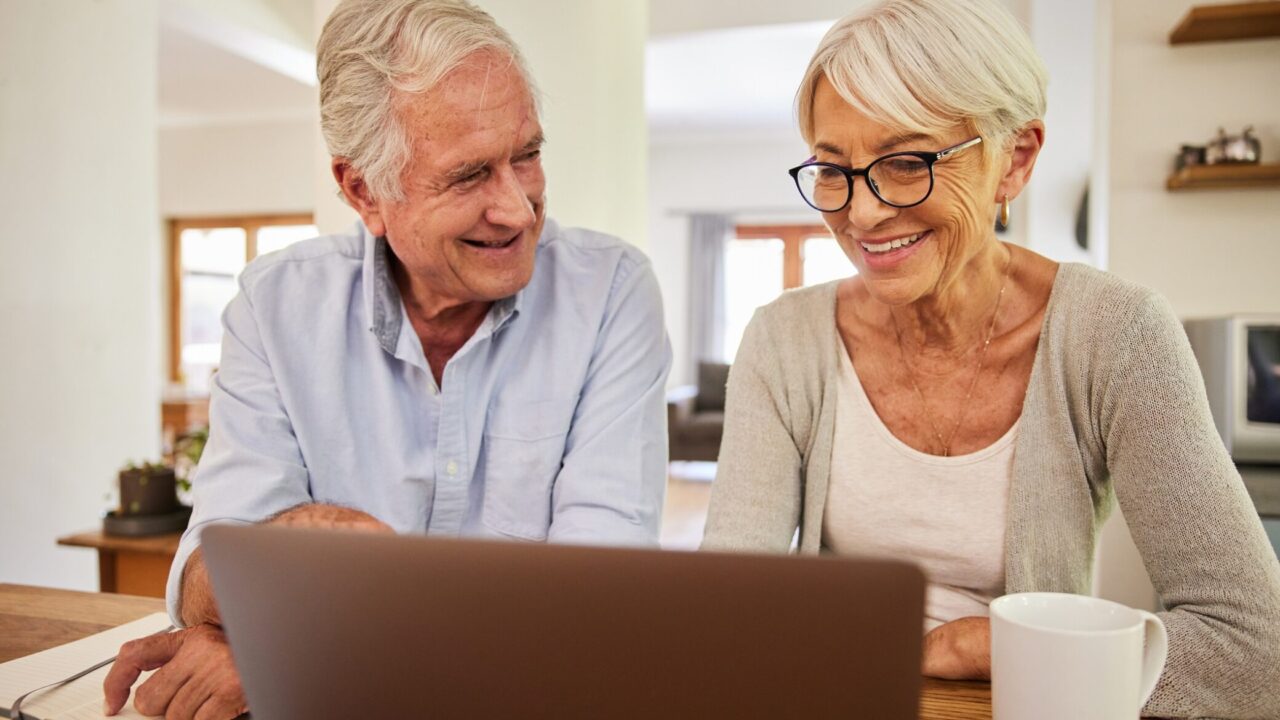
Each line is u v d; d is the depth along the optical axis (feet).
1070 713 1.86
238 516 3.31
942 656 2.70
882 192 2.92
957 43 2.76
